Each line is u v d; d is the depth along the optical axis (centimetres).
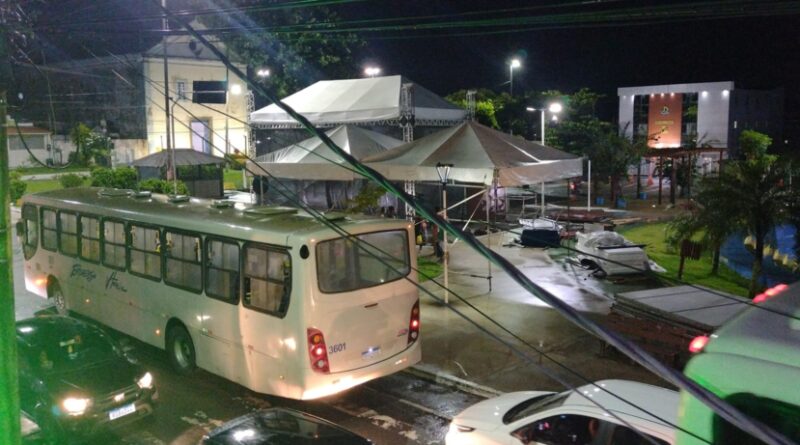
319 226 1003
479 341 1349
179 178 3503
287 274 980
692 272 2048
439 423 1031
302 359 966
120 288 1346
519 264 2067
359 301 1012
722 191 1702
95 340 1075
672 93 6172
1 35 536
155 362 1316
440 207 2309
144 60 4119
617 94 6662
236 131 4578
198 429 1020
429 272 1944
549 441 718
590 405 709
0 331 493
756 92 6356
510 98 5256
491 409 833
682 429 321
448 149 1602
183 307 1184
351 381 1008
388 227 1057
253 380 1051
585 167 3853
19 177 3562
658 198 4034
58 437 946
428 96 2744
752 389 298
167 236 1212
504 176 1477
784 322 324
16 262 2208
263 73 4400
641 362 275
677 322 1148
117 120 4281
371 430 1010
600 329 286
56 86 4331
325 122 2664
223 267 1095
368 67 4703
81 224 1464
